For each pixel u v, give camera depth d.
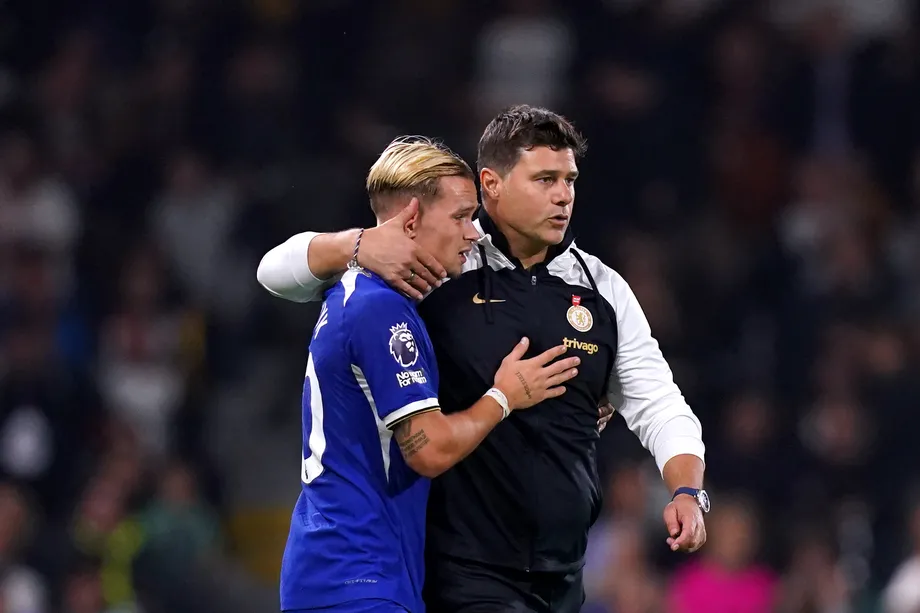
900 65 44.53
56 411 37.38
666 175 43.00
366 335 14.39
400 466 14.65
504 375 14.68
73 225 42.84
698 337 38.59
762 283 40.03
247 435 37.72
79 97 45.94
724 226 41.69
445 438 14.13
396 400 14.21
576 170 15.12
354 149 43.47
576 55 44.97
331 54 45.50
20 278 40.47
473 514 15.16
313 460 14.78
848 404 35.91
